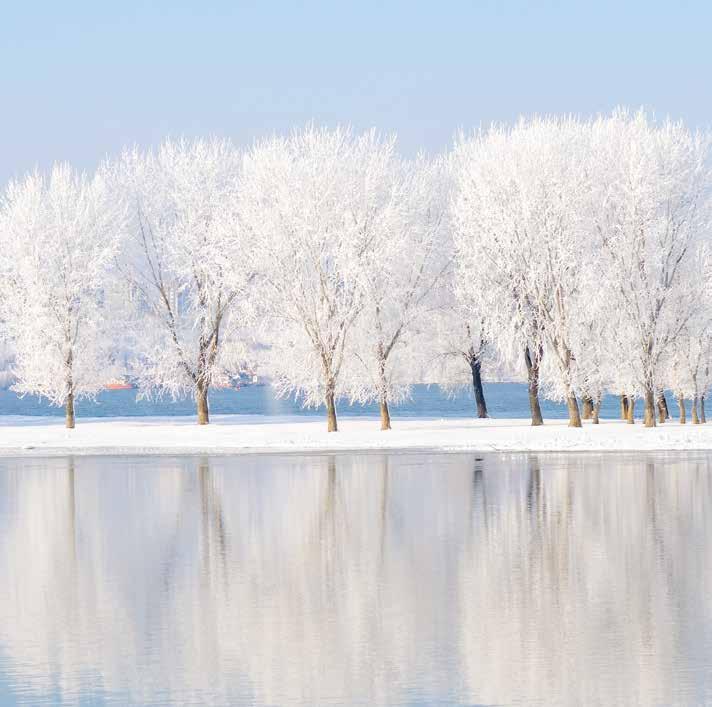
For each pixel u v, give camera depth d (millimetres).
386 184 77062
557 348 73625
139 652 20312
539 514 36844
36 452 66000
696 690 17641
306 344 78125
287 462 56875
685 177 73062
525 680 18297
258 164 78250
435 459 57469
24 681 18562
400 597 24562
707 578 26141
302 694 17750
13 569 28312
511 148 75125
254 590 25469
